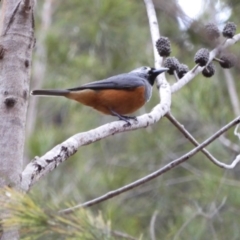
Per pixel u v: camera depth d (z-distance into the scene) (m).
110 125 6.38
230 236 11.18
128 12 14.05
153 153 14.09
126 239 4.61
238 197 11.33
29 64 5.87
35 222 4.25
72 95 8.80
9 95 5.65
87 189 13.69
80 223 4.31
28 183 5.27
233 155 12.27
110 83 8.88
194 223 11.26
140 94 9.00
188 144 13.81
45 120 17.62
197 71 8.03
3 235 4.98
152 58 14.55
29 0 5.85
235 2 9.38
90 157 15.09
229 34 7.89
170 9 5.09
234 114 12.28
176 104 12.35
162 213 12.75
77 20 14.58
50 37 14.58
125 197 13.35
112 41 14.37
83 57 14.73
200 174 12.42
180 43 13.27
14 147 5.53
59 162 5.55
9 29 5.85
